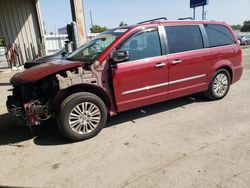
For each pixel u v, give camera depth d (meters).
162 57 4.87
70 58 4.98
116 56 4.25
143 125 4.81
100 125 4.40
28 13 16.80
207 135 4.22
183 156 3.59
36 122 4.08
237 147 3.76
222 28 5.96
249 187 2.85
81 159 3.68
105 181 3.12
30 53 17.25
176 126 4.68
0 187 3.13
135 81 4.60
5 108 6.55
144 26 4.78
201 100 6.16
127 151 3.83
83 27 9.16
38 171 3.43
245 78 8.84
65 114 4.05
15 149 4.13
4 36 16.25
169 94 5.12
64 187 3.05
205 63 5.54
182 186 2.93
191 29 5.37
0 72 14.41
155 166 3.38
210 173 3.14
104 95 4.44
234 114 5.14
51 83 4.23
